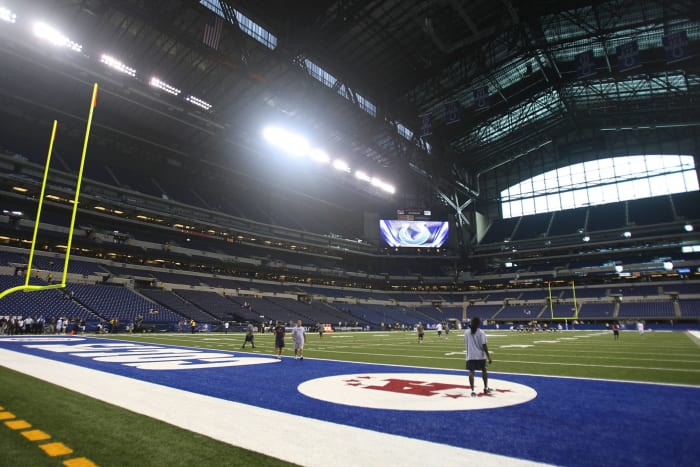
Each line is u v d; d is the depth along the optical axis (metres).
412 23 36.75
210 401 6.32
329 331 47.62
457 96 46.78
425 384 8.45
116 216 43.38
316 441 4.25
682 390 7.46
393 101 45.78
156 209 44.66
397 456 3.77
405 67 41.91
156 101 34.69
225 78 36.12
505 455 3.83
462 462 3.62
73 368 9.77
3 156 35.06
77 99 38.56
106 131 41.72
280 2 32.94
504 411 5.82
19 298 30.75
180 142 46.19
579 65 34.22
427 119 43.47
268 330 42.84
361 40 38.19
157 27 27.69
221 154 49.78
